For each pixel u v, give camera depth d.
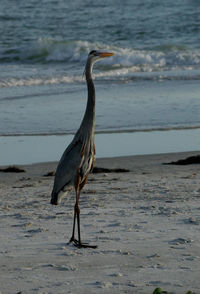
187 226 11.32
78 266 8.73
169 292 7.45
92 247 9.84
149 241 10.18
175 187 16.75
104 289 7.57
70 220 12.35
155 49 60.75
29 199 15.59
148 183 17.70
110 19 80.06
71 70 51.66
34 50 59.22
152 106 34.62
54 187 10.18
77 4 93.31
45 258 9.24
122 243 10.10
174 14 82.19
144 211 13.04
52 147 25.52
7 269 8.62
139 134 27.91
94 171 20.58
